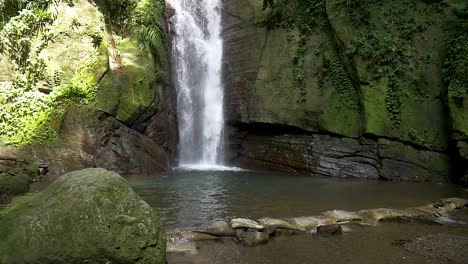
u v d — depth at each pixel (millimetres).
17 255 3521
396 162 11281
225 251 5004
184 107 14844
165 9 15266
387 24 12109
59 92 11148
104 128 11594
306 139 12906
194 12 16406
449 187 9961
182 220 6504
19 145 10523
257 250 5070
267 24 14414
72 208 3662
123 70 12430
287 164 13102
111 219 3691
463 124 9938
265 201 8133
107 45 12352
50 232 3588
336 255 4934
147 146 12477
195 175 11992
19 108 10789
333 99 12477
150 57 13266
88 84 11531
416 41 11781
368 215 6598
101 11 12805
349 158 12008
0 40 10977
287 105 13148
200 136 15211
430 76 11414
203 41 16297
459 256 4918
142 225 3834
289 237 5637
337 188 9812
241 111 14500
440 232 5984
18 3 11453
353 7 12469
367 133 11539
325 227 5844
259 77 14039
